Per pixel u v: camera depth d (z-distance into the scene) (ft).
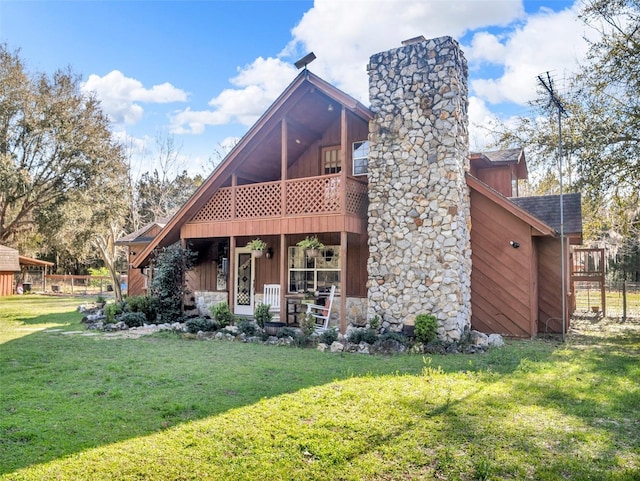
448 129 31.76
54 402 16.34
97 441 12.78
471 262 34.83
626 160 42.65
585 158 44.83
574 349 28.22
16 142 91.40
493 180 43.37
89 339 31.17
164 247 43.75
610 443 13.03
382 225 33.81
